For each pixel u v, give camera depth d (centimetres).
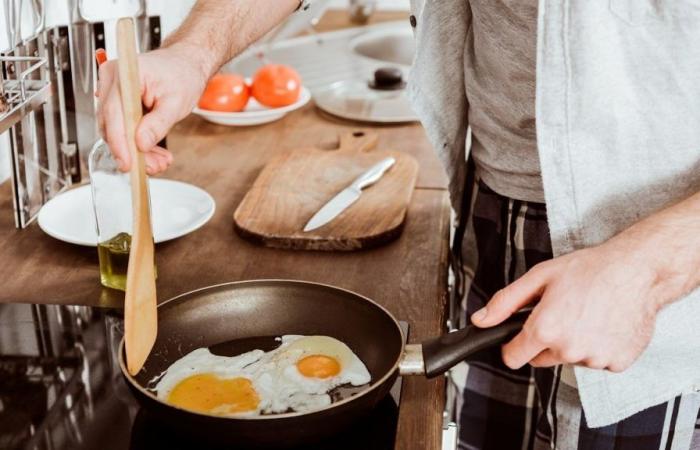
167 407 80
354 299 100
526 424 143
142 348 90
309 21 254
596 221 106
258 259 127
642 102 100
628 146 103
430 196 151
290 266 126
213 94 182
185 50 114
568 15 97
